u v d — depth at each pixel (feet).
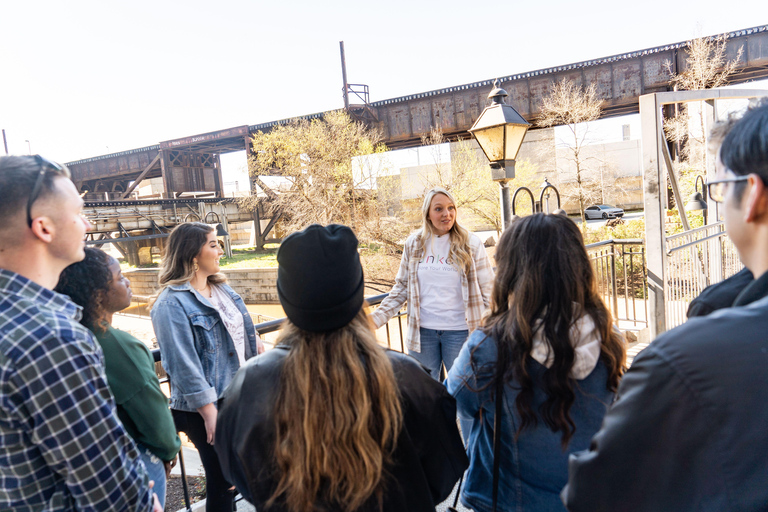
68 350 3.14
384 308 9.96
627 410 2.01
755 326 1.82
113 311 4.73
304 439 3.00
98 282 4.49
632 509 1.98
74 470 3.12
